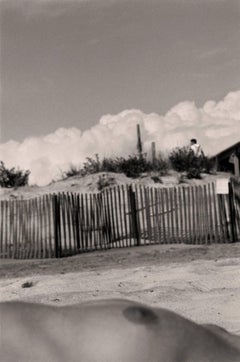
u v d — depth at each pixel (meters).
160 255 12.76
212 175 23.03
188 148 23.91
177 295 6.83
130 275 8.70
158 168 23.45
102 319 1.62
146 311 1.70
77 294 7.21
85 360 1.53
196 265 9.31
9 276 10.58
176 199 16.64
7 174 24.19
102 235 16.89
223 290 6.97
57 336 1.55
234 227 16.11
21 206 16.39
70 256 15.50
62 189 22.28
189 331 1.71
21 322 1.54
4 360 1.47
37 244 15.95
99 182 22.05
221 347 1.73
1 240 16.62
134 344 1.59
